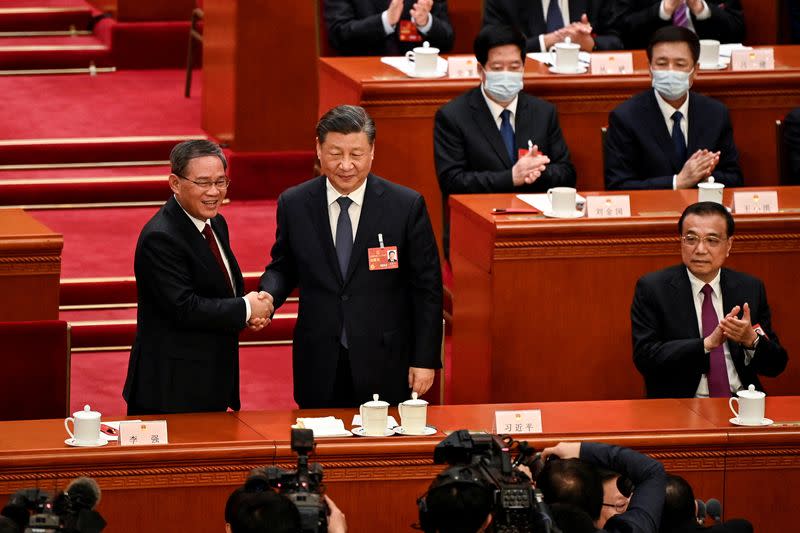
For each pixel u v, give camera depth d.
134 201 32.59
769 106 28.73
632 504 13.91
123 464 17.28
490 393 23.12
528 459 14.21
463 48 33.66
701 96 26.95
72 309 27.69
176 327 19.31
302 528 12.04
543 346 23.05
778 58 29.91
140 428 17.53
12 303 22.44
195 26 38.12
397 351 20.33
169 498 17.52
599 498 13.74
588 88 28.22
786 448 18.56
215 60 34.62
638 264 23.03
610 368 23.27
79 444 17.47
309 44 33.56
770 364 20.47
